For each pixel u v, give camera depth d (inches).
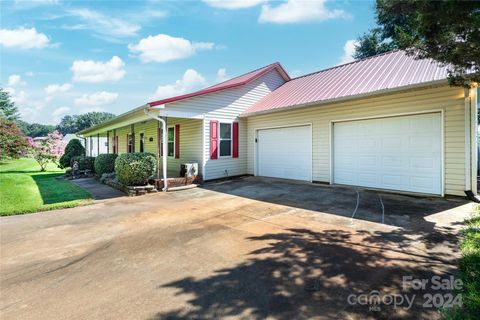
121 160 374.0
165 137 381.1
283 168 446.6
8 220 231.1
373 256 142.1
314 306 100.2
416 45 161.5
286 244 163.2
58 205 278.7
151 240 178.5
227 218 228.1
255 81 517.7
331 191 328.5
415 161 297.9
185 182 406.0
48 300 110.0
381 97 321.7
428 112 285.0
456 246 152.3
